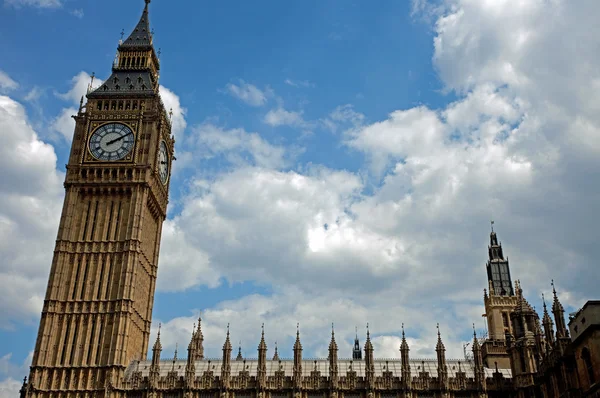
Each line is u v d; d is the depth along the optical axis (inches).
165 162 3922.2
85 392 2925.7
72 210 3403.1
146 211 3560.5
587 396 1980.8
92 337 3085.6
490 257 3762.3
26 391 2908.5
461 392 2861.7
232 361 3107.8
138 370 3061.0
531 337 2810.0
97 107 3718.0
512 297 3540.8
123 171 3491.6
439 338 2979.8
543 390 2578.7
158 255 3757.4
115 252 3307.1
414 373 3031.5
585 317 1982.0
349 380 2886.3
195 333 3004.4
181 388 2869.1
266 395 2849.4
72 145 3595.0
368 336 2974.9
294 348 2925.7
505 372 3036.4
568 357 2154.3
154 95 3752.5
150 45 4047.7
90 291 3198.8
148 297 3575.3
